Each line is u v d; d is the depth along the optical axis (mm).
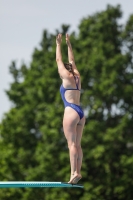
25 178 106125
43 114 109000
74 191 103562
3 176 106438
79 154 35938
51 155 104125
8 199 105375
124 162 102625
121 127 104125
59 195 103000
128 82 110375
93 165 102688
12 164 106938
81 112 36125
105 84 105938
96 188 101875
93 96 107562
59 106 107188
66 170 102125
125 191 102688
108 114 107812
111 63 107438
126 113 105938
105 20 112375
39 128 110000
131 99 108812
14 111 114312
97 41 111625
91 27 113188
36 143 112625
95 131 103688
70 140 35719
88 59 109500
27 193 104250
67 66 36906
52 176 103375
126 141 104875
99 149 101500
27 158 109562
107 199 103625
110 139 102750
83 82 108125
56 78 111375
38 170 103812
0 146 110875
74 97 36250
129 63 110125
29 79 116688
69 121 35719
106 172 102875
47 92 111438
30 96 113375
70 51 38125
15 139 112500
